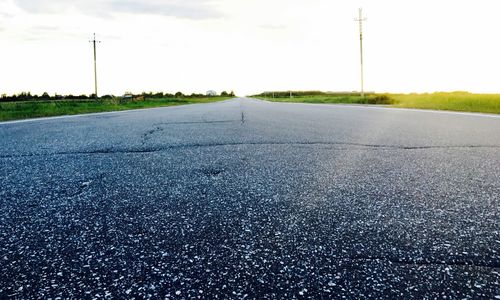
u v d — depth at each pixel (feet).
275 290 4.07
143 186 8.56
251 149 14.12
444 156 12.30
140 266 4.63
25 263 4.72
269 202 7.23
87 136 18.81
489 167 10.38
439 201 7.20
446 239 5.38
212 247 5.17
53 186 8.61
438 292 4.03
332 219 6.25
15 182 9.04
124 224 6.07
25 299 3.91
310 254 4.94
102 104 72.38
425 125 24.00
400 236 5.51
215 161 11.65
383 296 3.95
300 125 24.73
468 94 73.31
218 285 4.18
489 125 23.62
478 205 6.91
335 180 9.01
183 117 35.19
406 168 10.39
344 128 22.34
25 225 6.06
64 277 4.37
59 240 5.43
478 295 3.97
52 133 20.48
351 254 4.94
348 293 4.01
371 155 12.65
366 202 7.18
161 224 6.06
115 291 4.07
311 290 4.07
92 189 8.32
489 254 4.89
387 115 35.73
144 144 15.65
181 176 9.57
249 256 4.89
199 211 6.71
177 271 4.50
